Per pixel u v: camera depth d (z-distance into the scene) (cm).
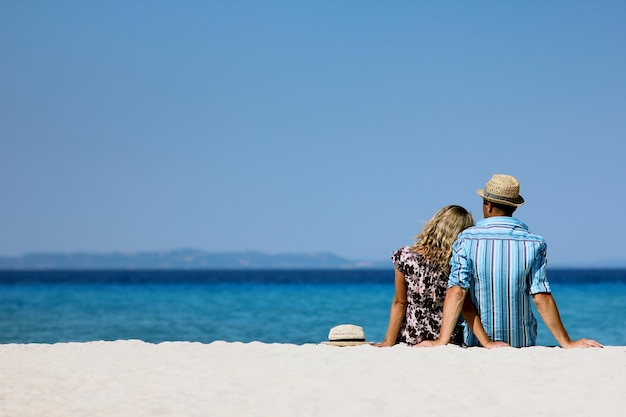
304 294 5094
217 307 3416
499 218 758
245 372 643
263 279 13038
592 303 3681
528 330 758
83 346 800
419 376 611
